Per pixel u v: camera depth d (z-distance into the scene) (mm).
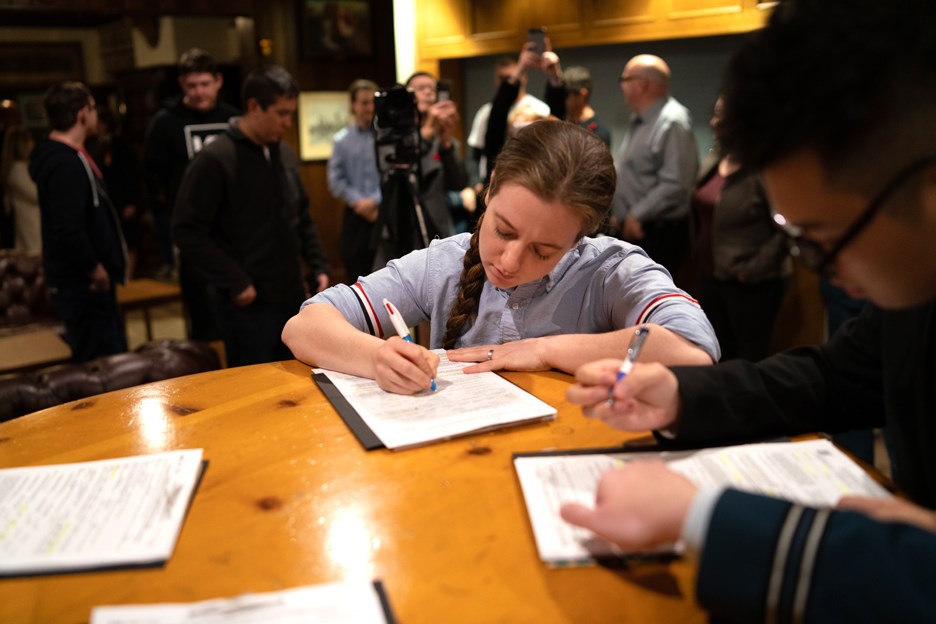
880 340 1079
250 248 3023
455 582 796
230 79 6137
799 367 1136
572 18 4945
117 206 6625
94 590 792
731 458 1031
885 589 651
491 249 1309
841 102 638
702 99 4809
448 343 1556
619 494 816
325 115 6238
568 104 4164
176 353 2336
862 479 971
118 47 8445
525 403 1245
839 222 702
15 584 804
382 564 829
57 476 1027
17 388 2021
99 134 6723
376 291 1579
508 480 1013
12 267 3893
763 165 706
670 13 4527
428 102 4191
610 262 1517
